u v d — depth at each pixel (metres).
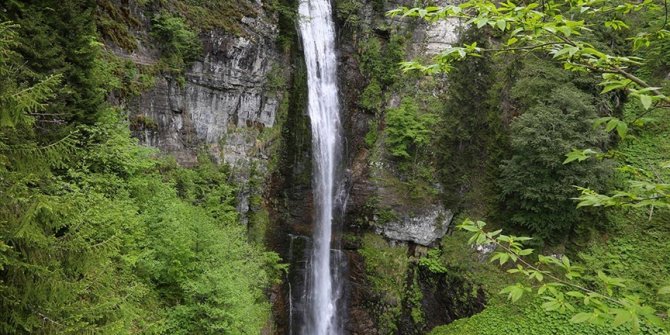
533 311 19.23
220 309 11.03
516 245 4.87
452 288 21.73
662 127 22.72
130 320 8.78
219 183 18.86
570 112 18.69
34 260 5.98
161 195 13.30
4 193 5.74
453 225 23.09
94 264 6.65
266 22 21.33
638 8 5.04
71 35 11.76
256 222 21.03
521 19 4.56
